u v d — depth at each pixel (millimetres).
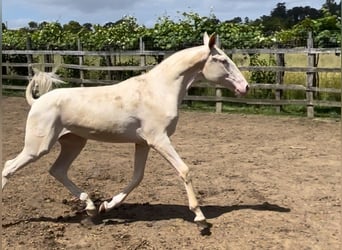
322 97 13211
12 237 4719
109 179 6867
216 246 4562
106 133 4879
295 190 6289
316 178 6820
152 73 5035
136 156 5195
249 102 13141
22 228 4965
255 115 12695
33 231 4887
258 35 14055
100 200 5926
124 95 4859
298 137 9844
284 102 12672
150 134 4863
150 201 5891
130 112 4828
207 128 10977
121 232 4898
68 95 4840
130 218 5305
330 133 10211
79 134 4938
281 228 4977
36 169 7285
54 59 17672
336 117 12156
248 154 8375
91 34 16891
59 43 17281
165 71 4980
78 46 16125
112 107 4809
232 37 14023
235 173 7129
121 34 15828
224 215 5336
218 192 6227
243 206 5660
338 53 11875
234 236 4777
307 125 11195
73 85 16141
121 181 6758
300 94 13672
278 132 10398
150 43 15016
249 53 13133
